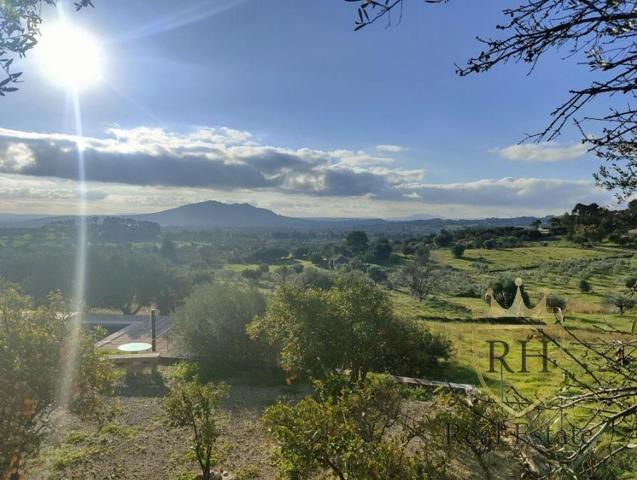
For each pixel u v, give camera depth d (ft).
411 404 27.91
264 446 25.59
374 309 32.60
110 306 80.89
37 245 90.43
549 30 5.06
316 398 31.30
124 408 31.19
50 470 22.36
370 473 13.17
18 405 16.51
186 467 23.04
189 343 43.73
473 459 18.11
